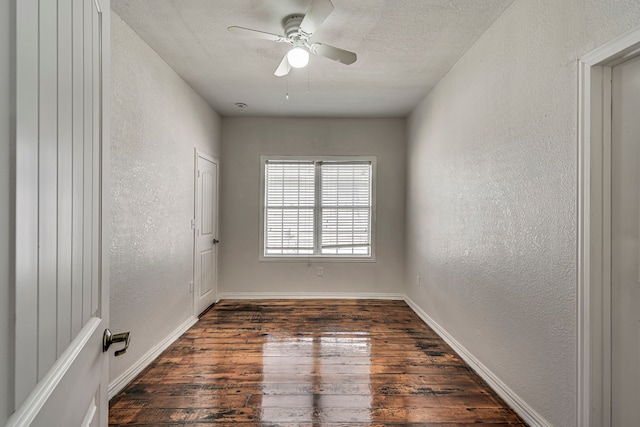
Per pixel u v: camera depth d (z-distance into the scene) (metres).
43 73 0.54
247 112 4.52
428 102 3.77
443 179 3.29
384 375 2.50
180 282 3.35
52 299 0.59
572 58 1.62
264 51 2.84
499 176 2.27
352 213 4.84
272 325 3.63
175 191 3.23
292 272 4.78
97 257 0.89
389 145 4.79
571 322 1.62
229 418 1.97
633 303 1.44
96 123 0.87
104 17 0.93
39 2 0.53
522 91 2.02
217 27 2.46
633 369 1.44
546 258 1.79
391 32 2.52
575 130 1.60
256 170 4.76
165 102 3.02
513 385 2.09
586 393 1.52
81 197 0.75
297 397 2.20
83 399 0.76
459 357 2.83
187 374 2.51
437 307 3.44
